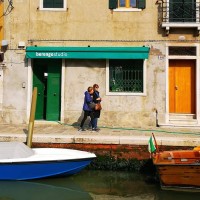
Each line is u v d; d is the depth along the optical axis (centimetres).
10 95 1477
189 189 937
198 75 1437
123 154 1103
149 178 1047
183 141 1087
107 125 1449
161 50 1448
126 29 1455
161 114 1438
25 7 1475
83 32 1462
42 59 1490
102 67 1462
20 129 1312
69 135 1156
